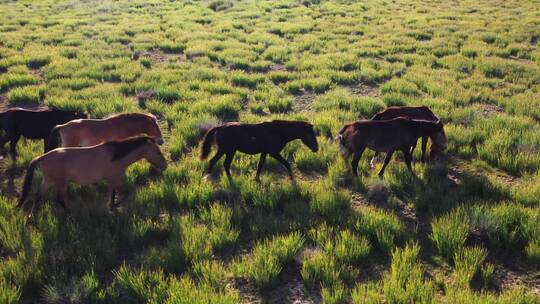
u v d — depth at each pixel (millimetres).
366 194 8547
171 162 9859
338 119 11961
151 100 13172
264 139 8734
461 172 9484
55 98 12742
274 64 18031
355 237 6859
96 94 13312
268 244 6652
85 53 18406
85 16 28641
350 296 5789
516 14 29188
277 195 8000
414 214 7918
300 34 23109
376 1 35469
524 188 8336
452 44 20828
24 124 9297
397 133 8906
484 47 20250
